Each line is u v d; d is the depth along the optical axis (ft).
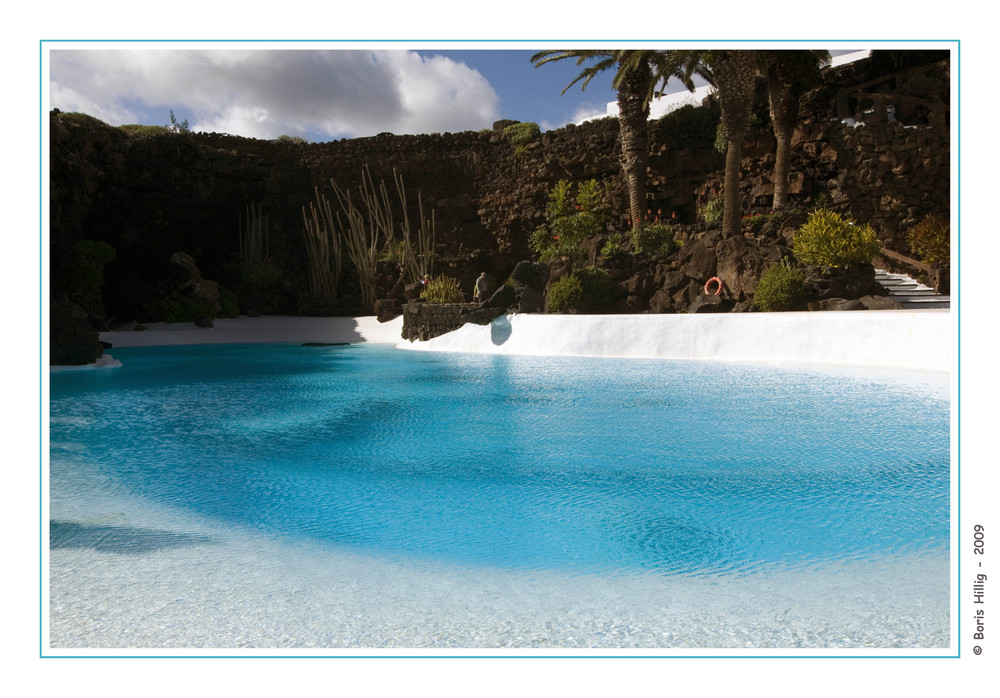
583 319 54.29
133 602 11.31
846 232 58.65
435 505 16.90
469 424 27.32
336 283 110.01
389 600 11.40
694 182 93.97
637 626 10.44
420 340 69.56
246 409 31.73
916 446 22.50
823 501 16.88
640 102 81.61
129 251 102.47
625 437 24.56
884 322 40.63
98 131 90.38
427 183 116.16
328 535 14.78
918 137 72.49
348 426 27.27
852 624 10.48
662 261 69.26
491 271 112.06
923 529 14.78
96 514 16.34
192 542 14.38
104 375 46.96
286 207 117.60
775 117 76.54
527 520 15.69
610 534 14.64
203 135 111.65
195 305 95.04
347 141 116.88
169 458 22.12
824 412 28.30
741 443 23.31
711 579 12.21
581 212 95.09
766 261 61.36
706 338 48.34
